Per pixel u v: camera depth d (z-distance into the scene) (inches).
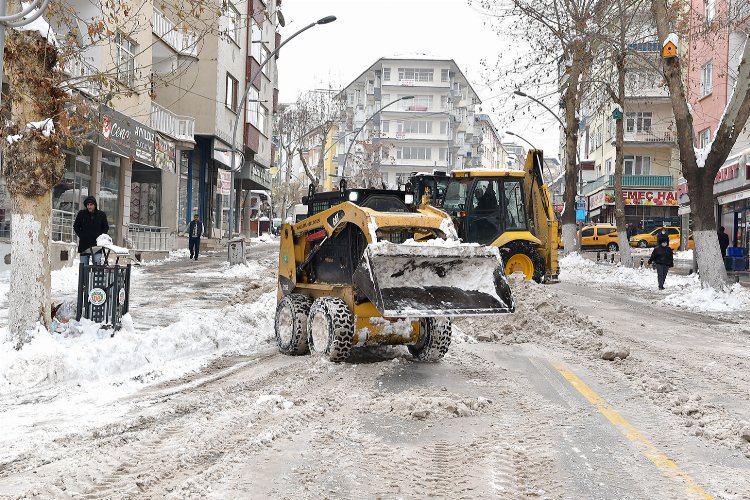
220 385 323.9
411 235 387.2
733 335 545.3
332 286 389.4
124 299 398.9
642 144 2410.2
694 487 196.7
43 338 344.2
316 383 325.1
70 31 426.6
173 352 387.2
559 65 1216.8
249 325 480.1
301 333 399.5
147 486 188.2
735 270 1181.1
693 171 776.3
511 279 617.3
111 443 225.5
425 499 183.6
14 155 349.4
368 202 413.7
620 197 1228.5
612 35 1050.7
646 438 244.2
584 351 435.2
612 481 200.5
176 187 1379.2
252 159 1819.6
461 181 791.1
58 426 248.2
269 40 1967.3
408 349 405.7
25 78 352.5
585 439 241.9
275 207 3316.9
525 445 233.9
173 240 1336.1
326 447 226.5
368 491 188.5
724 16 1113.4
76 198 931.3
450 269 358.3
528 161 797.2
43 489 180.9
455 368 369.7
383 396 298.5
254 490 186.5
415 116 4330.7
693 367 391.9
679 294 806.5
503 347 446.0
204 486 187.6
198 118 1439.5
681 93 780.0
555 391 318.7
